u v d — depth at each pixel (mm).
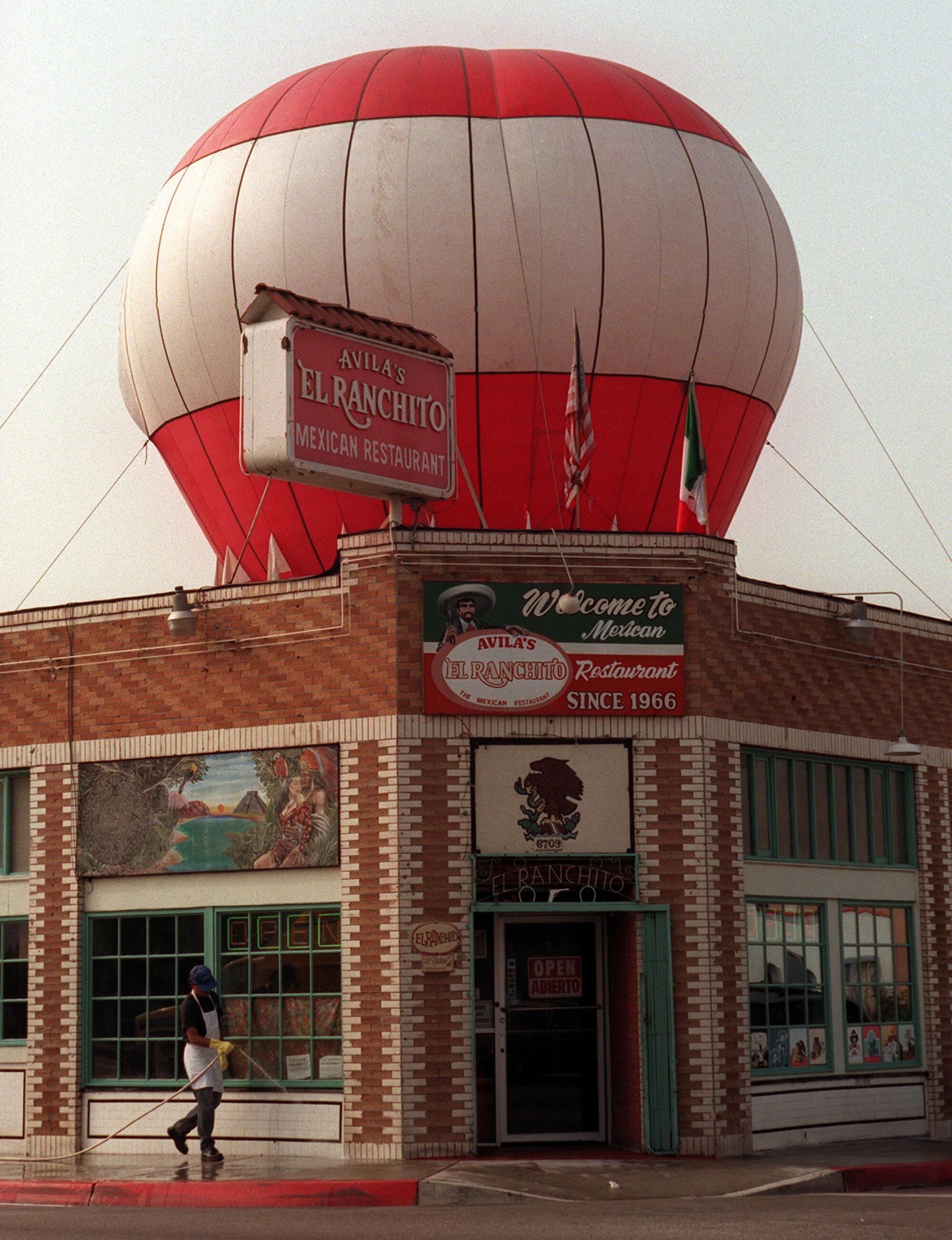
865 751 23609
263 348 21016
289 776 21062
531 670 20375
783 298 28797
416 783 20109
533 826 20203
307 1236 13070
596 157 26578
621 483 26969
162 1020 21969
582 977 20938
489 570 20500
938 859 24875
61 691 23000
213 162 28125
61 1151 22109
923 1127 23859
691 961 20172
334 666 20828
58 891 22641
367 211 26094
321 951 20859
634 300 26359
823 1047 22703
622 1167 18359
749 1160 19391
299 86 28375
